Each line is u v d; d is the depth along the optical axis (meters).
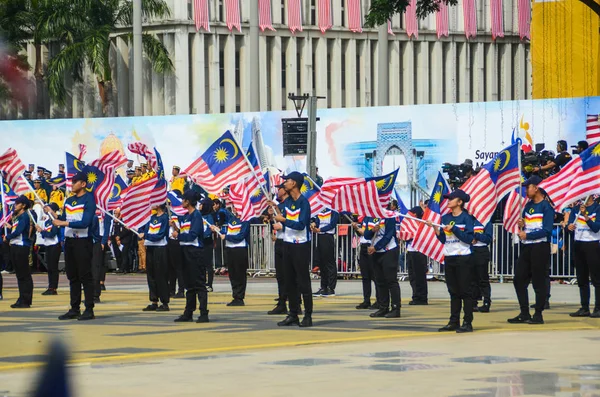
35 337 18.98
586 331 19.66
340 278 38.34
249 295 31.70
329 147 38.31
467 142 36.19
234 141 25.52
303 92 87.38
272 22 85.62
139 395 11.79
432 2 33.59
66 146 42.56
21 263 26.83
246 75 84.75
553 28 46.78
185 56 81.25
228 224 27.61
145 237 25.73
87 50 60.09
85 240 22.86
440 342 17.58
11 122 42.94
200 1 81.81
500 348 16.59
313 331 19.86
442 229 19.75
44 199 42.16
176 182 40.12
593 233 22.86
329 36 88.56
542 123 35.06
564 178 23.47
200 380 13.03
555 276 34.53
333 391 12.06
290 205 20.78
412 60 90.62
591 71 46.09
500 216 35.78
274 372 13.76
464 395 11.73
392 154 37.38
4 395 11.75
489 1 94.00
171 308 26.80
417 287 27.69
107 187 29.62
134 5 54.44
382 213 23.03
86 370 14.05
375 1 32.97
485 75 94.50
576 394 11.79
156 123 41.09
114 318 23.50
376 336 18.64
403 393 11.90
